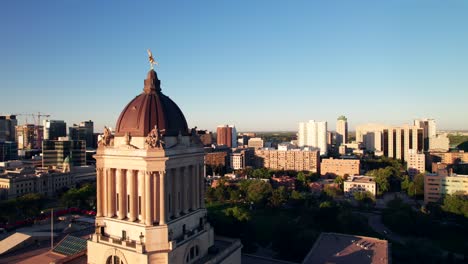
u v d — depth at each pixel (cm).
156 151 6247
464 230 18475
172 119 6831
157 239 6244
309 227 17438
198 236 7012
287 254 13775
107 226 6756
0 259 9762
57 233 12850
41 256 9725
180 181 6938
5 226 16275
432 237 17612
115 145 6775
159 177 6347
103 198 6888
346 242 11425
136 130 6531
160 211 6334
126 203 6656
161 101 6856
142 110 6631
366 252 10438
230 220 14588
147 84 7019
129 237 6469
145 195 6294
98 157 6838
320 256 10100
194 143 7306
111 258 6475
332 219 18612
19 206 18988
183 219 6862
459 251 15675
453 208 19725
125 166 6556
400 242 16488
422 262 13162
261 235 17462
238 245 7881
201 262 6925
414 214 18988
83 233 11894
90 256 6700
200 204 7494
